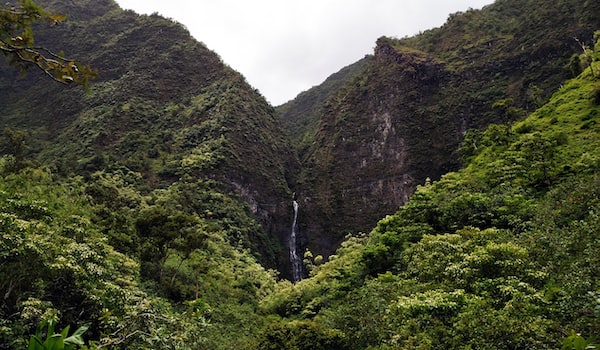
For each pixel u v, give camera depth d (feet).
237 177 186.70
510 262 43.04
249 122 217.15
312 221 214.69
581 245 43.01
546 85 185.26
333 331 50.11
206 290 82.23
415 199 83.97
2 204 44.16
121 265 55.88
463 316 34.40
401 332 36.91
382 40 266.57
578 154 80.74
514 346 30.07
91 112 207.10
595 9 189.88
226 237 135.64
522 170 78.69
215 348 58.90
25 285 36.09
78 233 48.70
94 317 39.06
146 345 29.19
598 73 112.47
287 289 91.25
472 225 67.97
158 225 77.20
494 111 201.67
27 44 11.10
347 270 75.51
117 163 166.09
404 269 64.08
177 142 197.26
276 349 50.55
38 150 188.65
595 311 13.07
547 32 205.26
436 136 216.95
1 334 29.68
